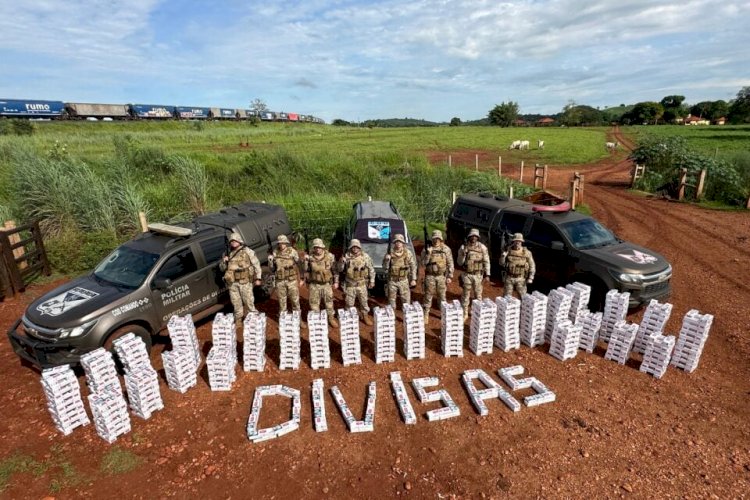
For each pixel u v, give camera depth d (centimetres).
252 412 523
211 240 748
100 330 586
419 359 656
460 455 465
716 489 421
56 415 493
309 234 1294
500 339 689
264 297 861
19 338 589
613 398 561
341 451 471
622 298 680
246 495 417
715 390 577
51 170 1180
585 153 4125
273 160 1905
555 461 456
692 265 1070
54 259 1012
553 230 862
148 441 489
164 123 6072
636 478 434
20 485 429
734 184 1828
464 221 1057
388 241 926
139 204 1234
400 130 8225
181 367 565
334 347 691
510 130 7981
